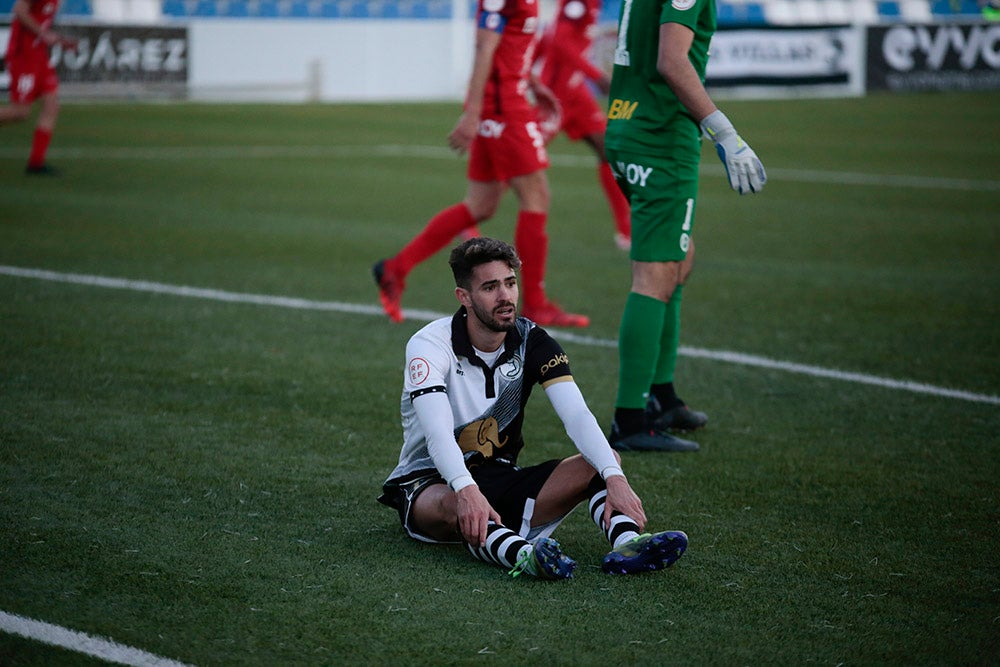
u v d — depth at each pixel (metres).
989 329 24.94
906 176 52.84
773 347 23.41
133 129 67.94
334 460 16.11
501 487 13.08
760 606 11.70
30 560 12.20
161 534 13.12
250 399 18.94
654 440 17.11
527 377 13.31
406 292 28.42
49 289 26.70
